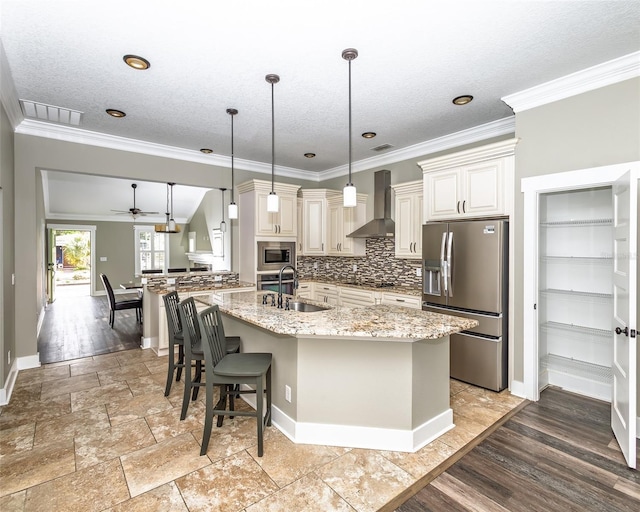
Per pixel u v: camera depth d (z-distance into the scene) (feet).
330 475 6.69
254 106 10.95
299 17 6.72
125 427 8.51
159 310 14.34
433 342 8.07
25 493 6.19
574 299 10.94
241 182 17.94
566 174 9.20
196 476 6.64
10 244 11.10
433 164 12.24
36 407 9.59
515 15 6.68
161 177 15.31
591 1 6.29
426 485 6.43
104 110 11.19
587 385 10.45
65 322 20.92
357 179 18.47
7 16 6.59
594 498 6.13
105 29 7.06
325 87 9.70
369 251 17.92
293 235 17.79
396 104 10.86
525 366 10.14
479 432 8.29
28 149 12.30
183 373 12.26
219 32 7.19
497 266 10.33
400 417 7.54
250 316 7.99
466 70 8.79
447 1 6.27
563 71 8.82
